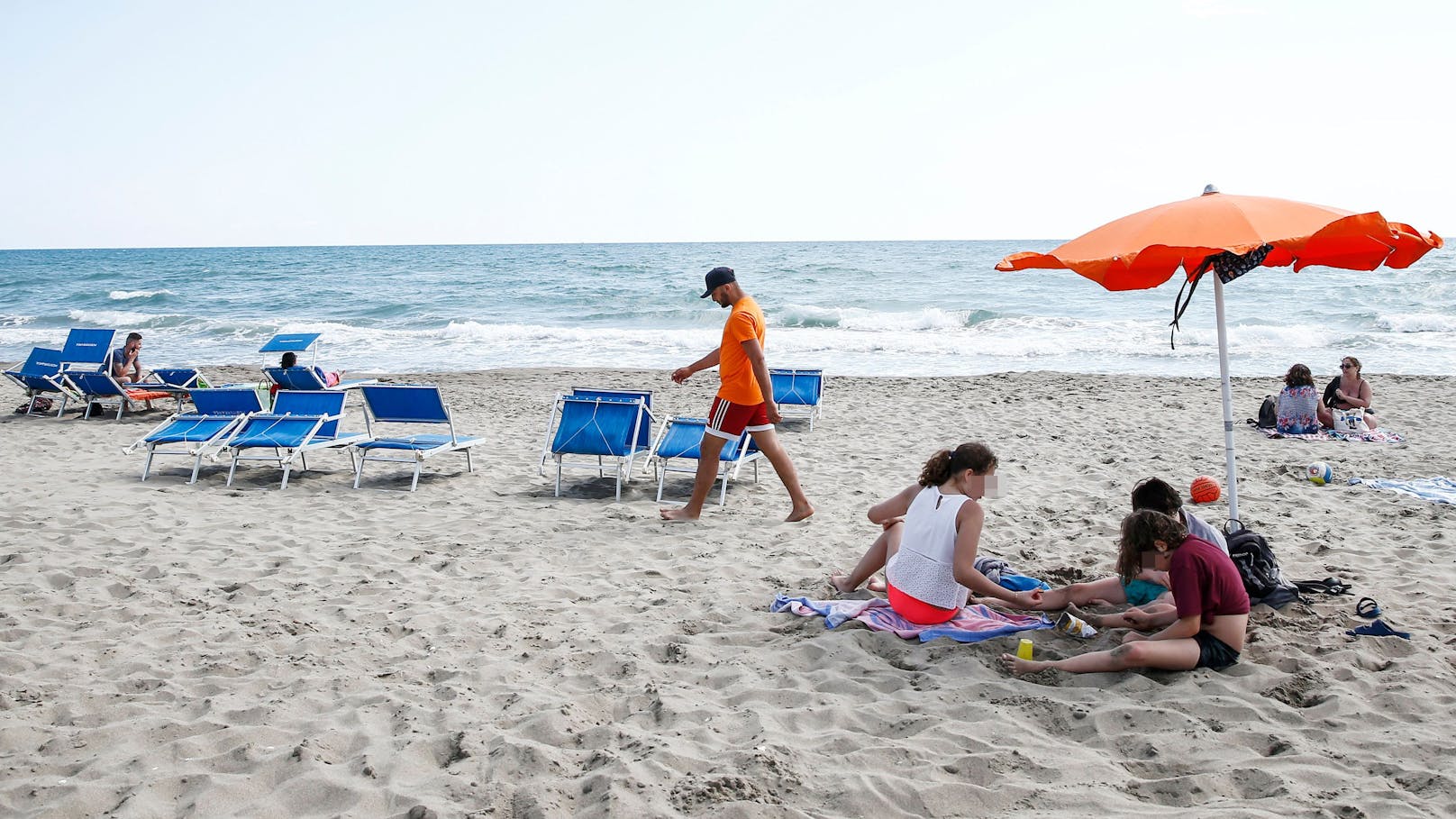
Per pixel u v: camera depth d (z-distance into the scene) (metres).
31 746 3.67
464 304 37.53
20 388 15.98
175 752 3.59
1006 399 14.52
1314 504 7.80
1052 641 4.80
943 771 3.47
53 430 12.07
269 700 4.05
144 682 4.28
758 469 9.66
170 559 6.27
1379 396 14.38
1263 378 16.86
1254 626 4.89
